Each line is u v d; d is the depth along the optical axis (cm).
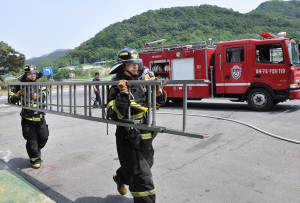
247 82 891
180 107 1056
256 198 300
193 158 439
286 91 828
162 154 468
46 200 315
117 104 224
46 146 557
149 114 227
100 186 352
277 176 355
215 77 959
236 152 459
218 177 361
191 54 1003
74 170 414
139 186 237
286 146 477
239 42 898
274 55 841
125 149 245
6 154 513
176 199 306
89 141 582
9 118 980
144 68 262
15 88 429
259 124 665
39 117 420
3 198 322
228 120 726
